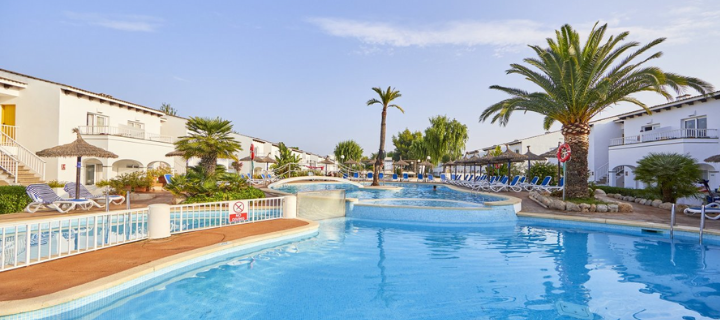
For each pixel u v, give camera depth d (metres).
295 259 6.95
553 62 13.34
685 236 9.27
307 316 4.42
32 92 16.23
